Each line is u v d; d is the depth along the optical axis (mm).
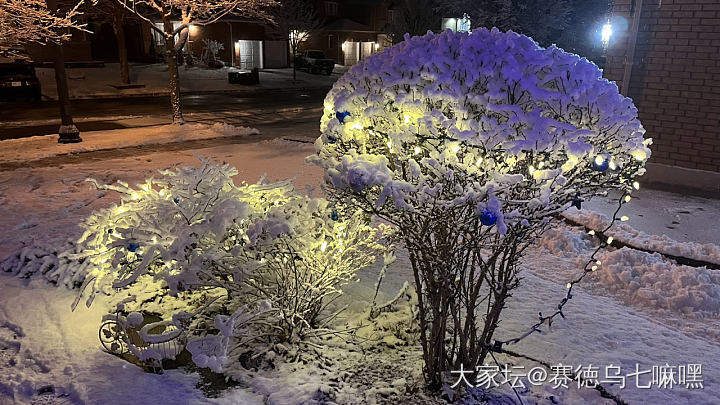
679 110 8609
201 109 21297
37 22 12414
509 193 2662
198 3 16328
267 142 13125
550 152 2582
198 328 3955
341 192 2947
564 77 2705
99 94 24812
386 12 48812
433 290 3076
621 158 2893
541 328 4012
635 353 3730
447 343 3496
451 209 2662
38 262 5156
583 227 6504
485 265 3014
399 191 2561
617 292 4914
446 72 2736
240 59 39719
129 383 3363
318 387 3266
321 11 46562
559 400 3232
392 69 2924
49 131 15172
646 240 5902
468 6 22656
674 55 8508
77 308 4375
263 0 18469
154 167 10273
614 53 9062
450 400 3176
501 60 2697
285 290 3709
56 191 8219
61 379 3455
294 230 3719
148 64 37906
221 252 3428
